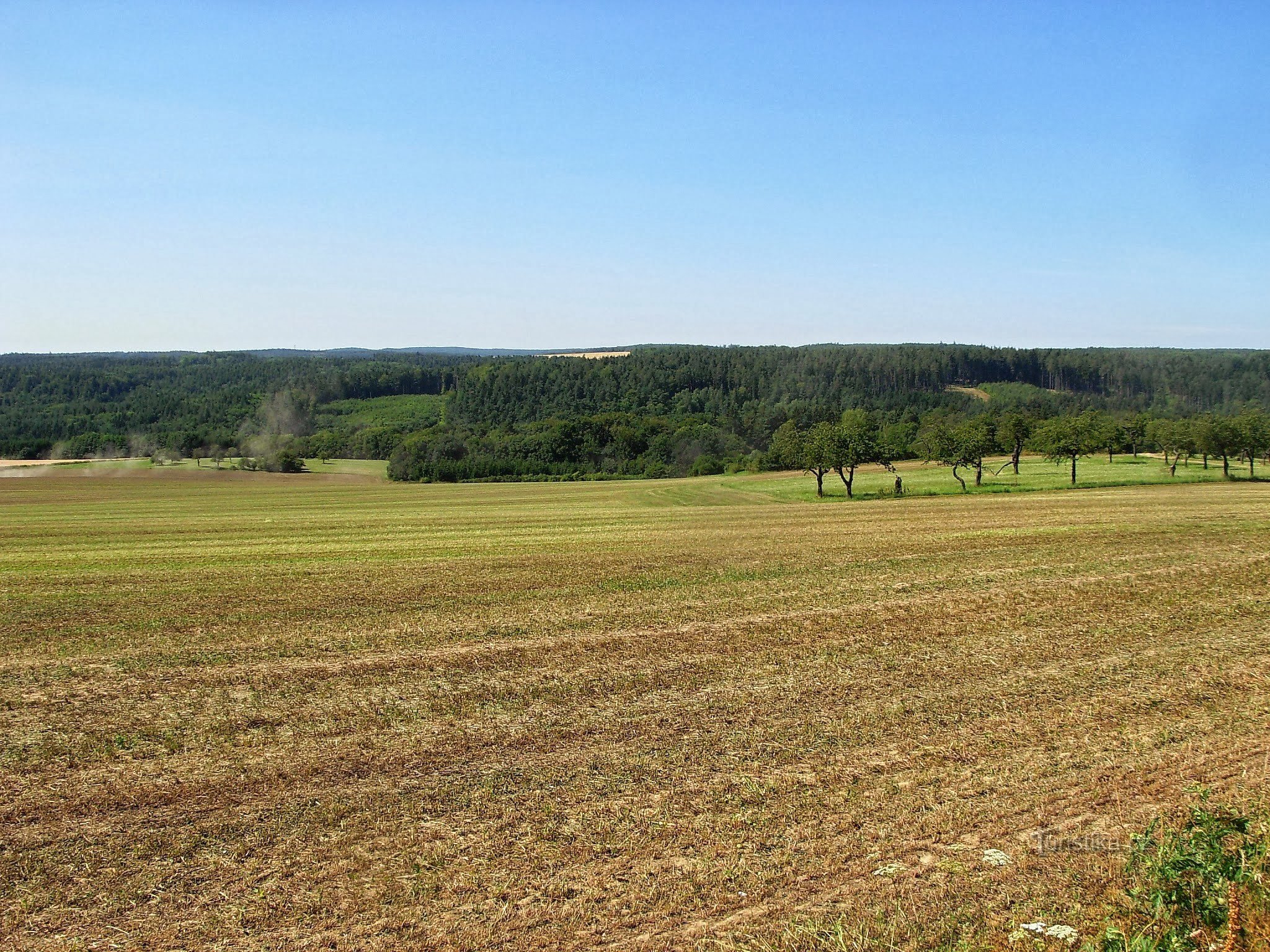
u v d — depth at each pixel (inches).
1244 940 297.6
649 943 326.6
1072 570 1170.6
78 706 663.1
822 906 345.7
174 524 2364.7
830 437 2854.3
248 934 344.5
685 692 654.5
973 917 331.3
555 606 1021.2
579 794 466.9
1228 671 675.4
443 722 601.0
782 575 1203.2
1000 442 3363.7
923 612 928.3
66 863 406.3
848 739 539.2
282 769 518.9
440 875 384.2
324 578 1298.0
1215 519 1742.1
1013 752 508.7
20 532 2160.4
